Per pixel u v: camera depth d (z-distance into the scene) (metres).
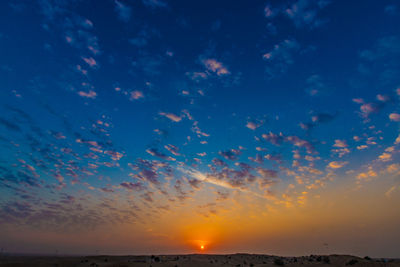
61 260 53.19
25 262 49.88
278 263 54.41
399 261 46.62
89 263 49.88
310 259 56.38
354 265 45.12
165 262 52.25
